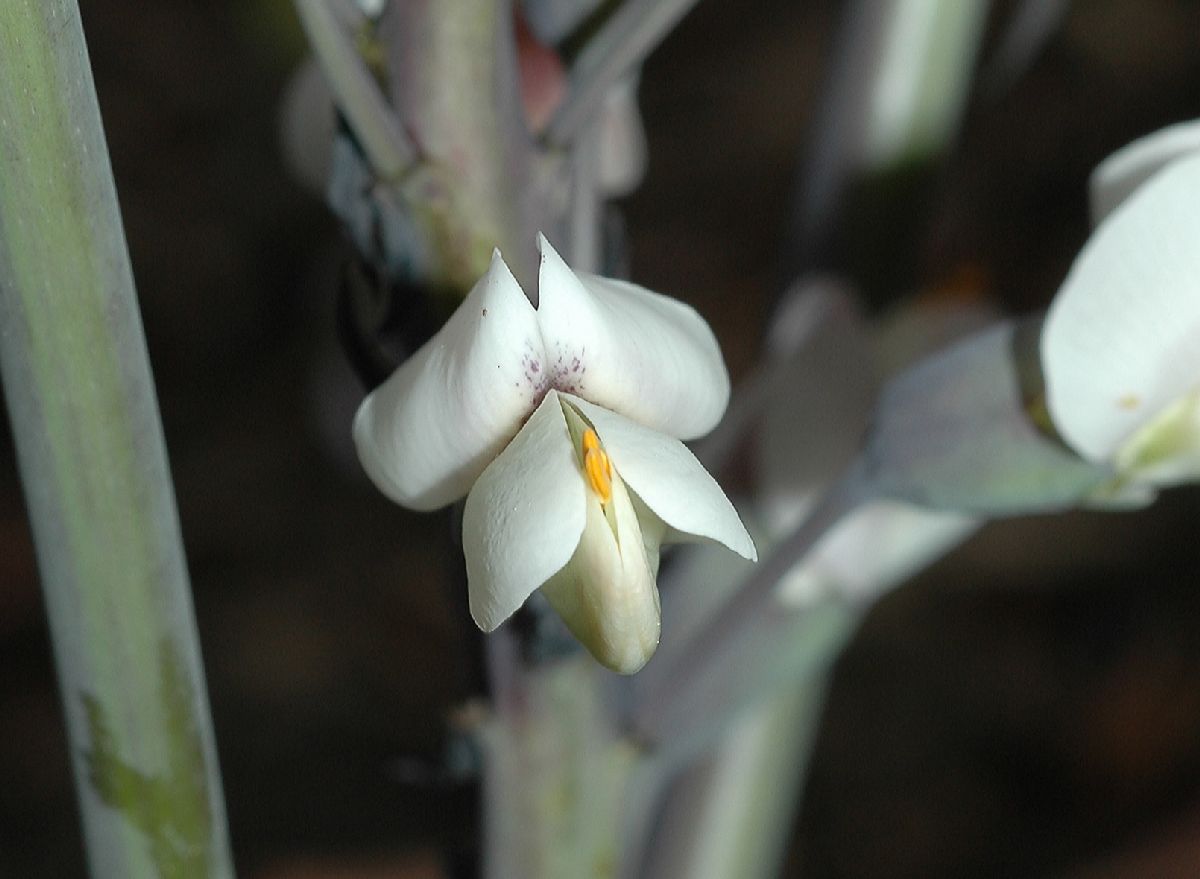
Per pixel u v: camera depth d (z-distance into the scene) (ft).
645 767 0.54
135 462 0.46
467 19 0.47
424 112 0.48
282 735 1.50
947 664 1.52
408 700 1.53
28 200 0.44
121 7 1.91
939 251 0.64
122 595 0.47
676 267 1.78
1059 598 1.53
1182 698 1.45
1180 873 1.31
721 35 1.95
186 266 1.79
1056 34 1.82
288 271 1.79
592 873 0.53
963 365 0.52
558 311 0.45
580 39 0.51
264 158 1.85
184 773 0.48
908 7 0.61
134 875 0.49
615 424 0.45
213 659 1.55
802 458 0.59
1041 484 0.52
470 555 0.45
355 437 0.46
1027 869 1.41
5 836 1.43
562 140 0.48
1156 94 1.79
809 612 0.55
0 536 1.57
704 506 0.45
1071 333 0.50
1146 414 0.51
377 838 1.41
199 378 1.73
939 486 0.52
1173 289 0.49
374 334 0.49
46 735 1.49
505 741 0.52
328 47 0.46
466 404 0.45
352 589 1.60
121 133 1.87
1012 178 1.74
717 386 0.47
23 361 0.45
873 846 1.45
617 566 0.44
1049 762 1.46
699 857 0.62
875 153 0.62
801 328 0.60
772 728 0.62
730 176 1.86
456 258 0.48
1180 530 1.53
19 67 0.43
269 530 1.64
